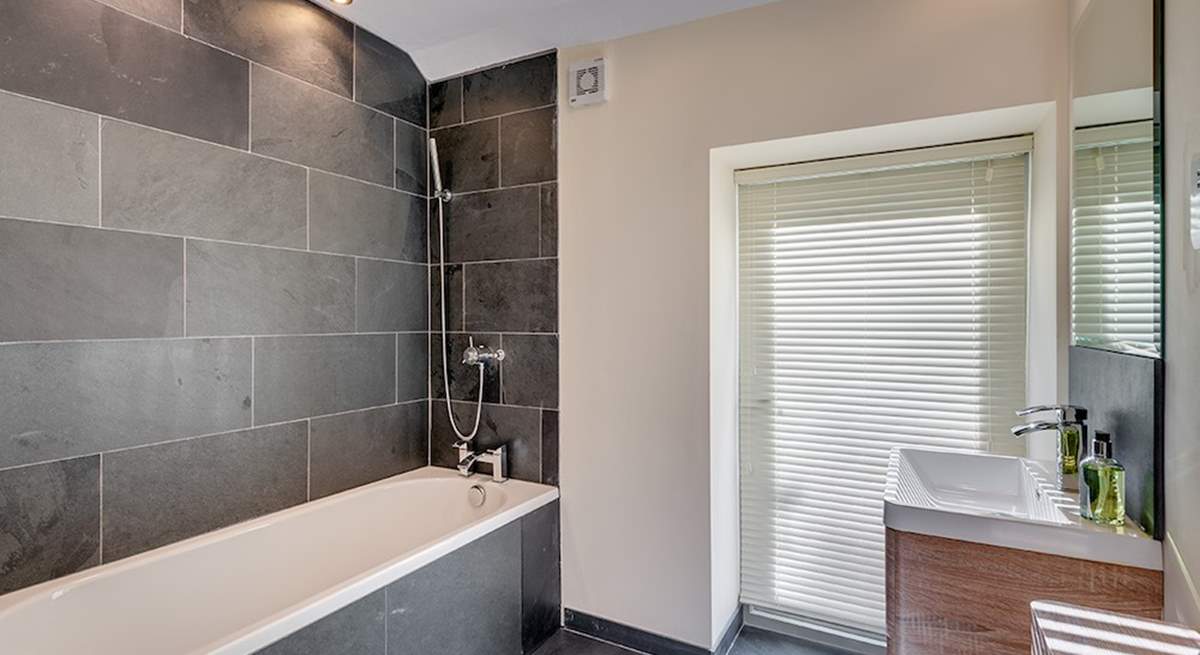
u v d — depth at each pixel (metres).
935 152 2.07
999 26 1.71
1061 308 1.69
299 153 2.18
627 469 2.27
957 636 1.32
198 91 1.88
